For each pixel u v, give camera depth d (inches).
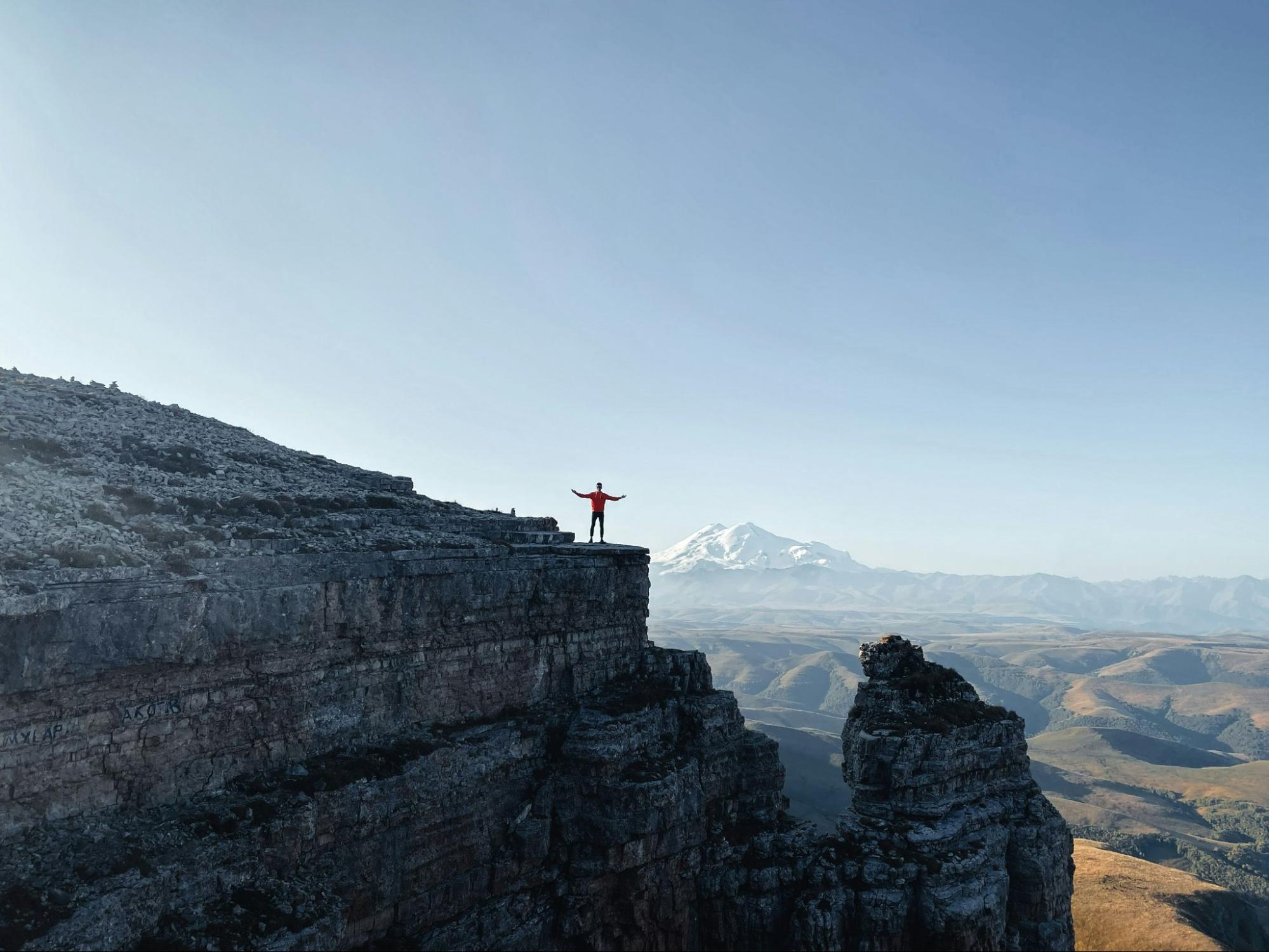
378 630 1668.3
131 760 1291.8
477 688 1878.7
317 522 1861.5
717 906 1998.0
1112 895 3590.1
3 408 1934.1
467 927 1662.2
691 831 1980.8
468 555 1876.2
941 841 2142.0
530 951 1750.7
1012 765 2479.1
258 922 1240.8
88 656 1216.2
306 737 1541.6
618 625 2247.8
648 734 2011.6
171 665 1336.1
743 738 2310.5
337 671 1603.1
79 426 1994.3
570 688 2089.1
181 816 1305.4
